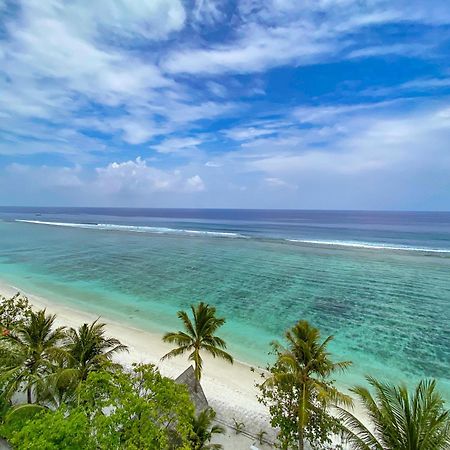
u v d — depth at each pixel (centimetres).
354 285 3925
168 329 2661
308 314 3028
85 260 5322
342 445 1332
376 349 2373
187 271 4622
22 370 1340
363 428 1030
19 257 5506
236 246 6838
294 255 5797
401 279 4188
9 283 3903
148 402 936
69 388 1270
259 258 5528
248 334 2597
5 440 1113
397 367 2136
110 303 3278
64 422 878
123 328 2650
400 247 6700
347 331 2673
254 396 1741
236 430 1488
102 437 837
